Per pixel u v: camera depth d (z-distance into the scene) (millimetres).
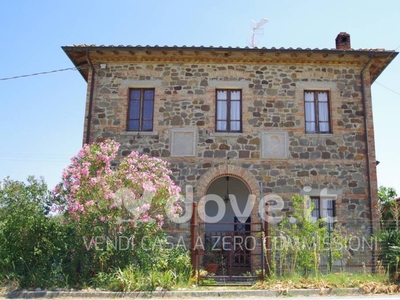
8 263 9648
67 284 9531
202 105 13734
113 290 9297
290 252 11242
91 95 13742
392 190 19766
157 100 13781
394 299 8602
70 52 13633
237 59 13922
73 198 10383
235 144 13461
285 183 13242
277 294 9352
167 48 13344
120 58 13961
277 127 13617
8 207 10555
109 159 11016
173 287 9602
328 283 9930
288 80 13945
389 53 13555
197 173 13266
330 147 13547
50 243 10070
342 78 14055
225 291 9312
